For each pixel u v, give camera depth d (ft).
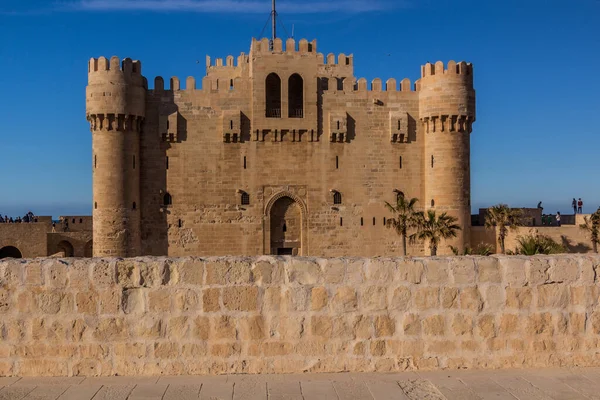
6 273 39.14
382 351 39.99
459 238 193.98
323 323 39.78
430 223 177.37
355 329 39.91
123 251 181.88
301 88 209.26
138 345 39.22
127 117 181.37
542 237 166.71
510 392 36.06
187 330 39.34
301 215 194.90
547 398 35.17
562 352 40.81
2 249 224.74
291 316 39.70
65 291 39.17
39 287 39.19
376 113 197.98
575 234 185.37
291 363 39.58
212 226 191.72
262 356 39.58
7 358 38.93
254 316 39.63
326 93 196.13
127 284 39.34
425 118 196.54
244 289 39.60
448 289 40.42
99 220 181.57
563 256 42.37
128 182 183.32
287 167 194.39
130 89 181.88
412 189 199.11
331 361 39.70
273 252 196.95
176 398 35.04
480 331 40.45
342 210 196.24
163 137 189.67
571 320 40.91
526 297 40.73
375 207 197.57
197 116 191.42
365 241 197.06
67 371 38.96
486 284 40.65
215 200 191.93
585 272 41.09
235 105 192.95
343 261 40.34
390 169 198.39
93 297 39.22
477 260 40.86
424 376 38.88
